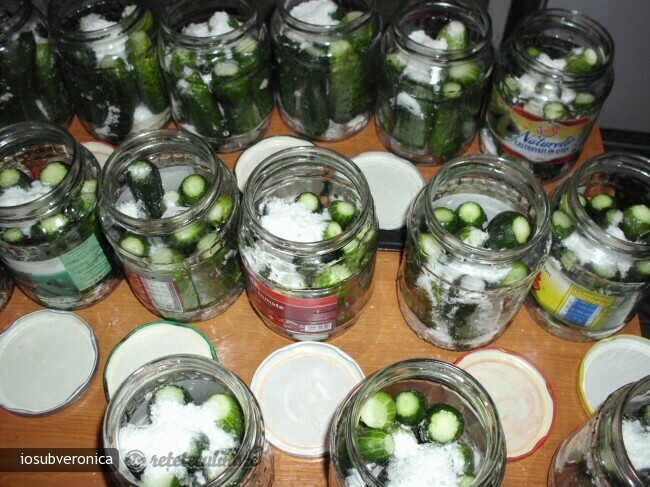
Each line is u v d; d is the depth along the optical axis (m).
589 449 0.33
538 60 0.46
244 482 0.31
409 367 0.31
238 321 0.46
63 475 0.39
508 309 0.39
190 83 0.47
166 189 0.45
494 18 0.61
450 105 0.46
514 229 0.39
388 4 0.60
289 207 0.40
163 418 0.32
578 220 0.38
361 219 0.36
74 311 0.46
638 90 0.73
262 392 0.41
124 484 0.30
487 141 0.51
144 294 0.42
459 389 0.31
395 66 0.47
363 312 0.46
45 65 0.50
